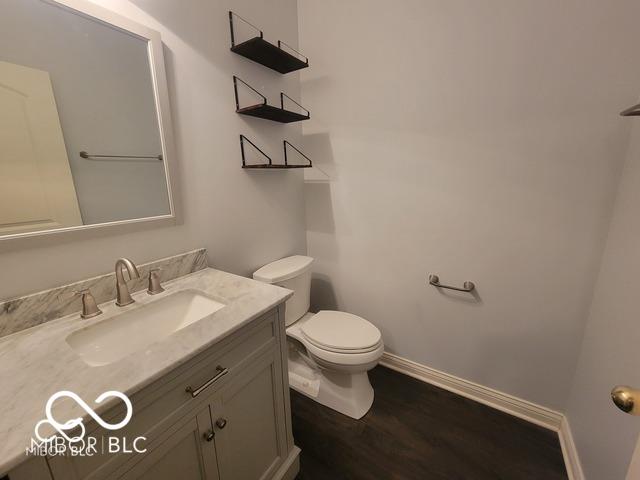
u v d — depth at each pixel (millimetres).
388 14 1435
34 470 489
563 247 1245
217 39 1282
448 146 1411
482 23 1229
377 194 1672
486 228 1396
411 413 1512
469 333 1560
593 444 1042
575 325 1283
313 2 1642
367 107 1593
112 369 640
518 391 1479
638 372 791
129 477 629
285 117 1556
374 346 1387
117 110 969
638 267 870
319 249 1996
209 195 1324
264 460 1052
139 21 1006
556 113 1159
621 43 1013
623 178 1065
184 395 723
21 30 768
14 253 800
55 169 858
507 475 1198
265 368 998
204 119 1266
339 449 1321
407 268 1674
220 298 1036
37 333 811
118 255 1027
